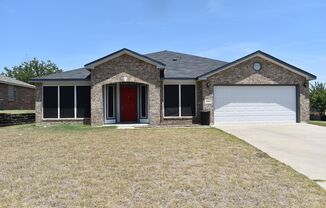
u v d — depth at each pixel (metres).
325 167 8.52
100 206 5.65
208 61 24.69
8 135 15.27
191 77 20.11
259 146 11.67
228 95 20.14
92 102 19.47
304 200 5.95
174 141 12.65
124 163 8.80
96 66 19.47
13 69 66.94
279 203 5.80
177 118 20.33
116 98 21.31
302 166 8.62
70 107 20.48
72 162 8.97
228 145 11.68
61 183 6.98
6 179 7.31
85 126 19.09
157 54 26.83
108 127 18.39
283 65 20.30
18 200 5.95
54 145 11.96
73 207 5.62
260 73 20.22
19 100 34.38
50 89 20.52
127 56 19.48
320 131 16.06
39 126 19.80
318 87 31.81
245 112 20.22
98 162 8.95
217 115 20.03
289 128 17.38
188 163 8.80
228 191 6.45
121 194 6.25
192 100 20.53
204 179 7.27
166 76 20.16
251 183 6.98
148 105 19.94
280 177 7.46
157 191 6.43
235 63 19.95
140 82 19.50
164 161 9.03
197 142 12.38
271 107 20.41
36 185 6.84
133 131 16.23
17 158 9.57
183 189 6.56
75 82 20.39
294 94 20.62
